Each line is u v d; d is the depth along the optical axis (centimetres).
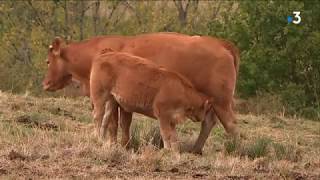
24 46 8225
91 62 3334
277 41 5831
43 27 8319
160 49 3194
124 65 3047
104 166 2625
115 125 3133
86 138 3105
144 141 3170
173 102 2983
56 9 8400
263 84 5728
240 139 3303
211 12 8212
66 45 3409
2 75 5741
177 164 2736
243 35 5891
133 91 3017
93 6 8525
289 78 5812
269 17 5781
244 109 5341
